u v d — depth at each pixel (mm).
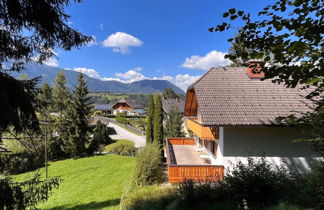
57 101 28094
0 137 3650
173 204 7070
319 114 2492
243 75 12297
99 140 26797
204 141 15055
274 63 2340
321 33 1907
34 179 3895
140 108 73438
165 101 48812
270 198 5922
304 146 9148
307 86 2525
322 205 4430
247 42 2299
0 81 3182
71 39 3682
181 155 15023
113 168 18047
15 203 3463
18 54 3457
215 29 2438
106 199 11250
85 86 22969
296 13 1998
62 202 11219
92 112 23656
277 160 9227
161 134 19953
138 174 11555
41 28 3389
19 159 4332
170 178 9648
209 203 6371
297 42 1842
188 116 18188
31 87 3787
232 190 6363
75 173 16984
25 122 3795
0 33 3117
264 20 2186
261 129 9359
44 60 3781
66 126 22312
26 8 3105
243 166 6809
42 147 18562
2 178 3672
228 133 9391
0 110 3039
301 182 6383
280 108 9633
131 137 33594
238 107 9812
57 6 3373
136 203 8203
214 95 10641
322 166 4254
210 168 9469
